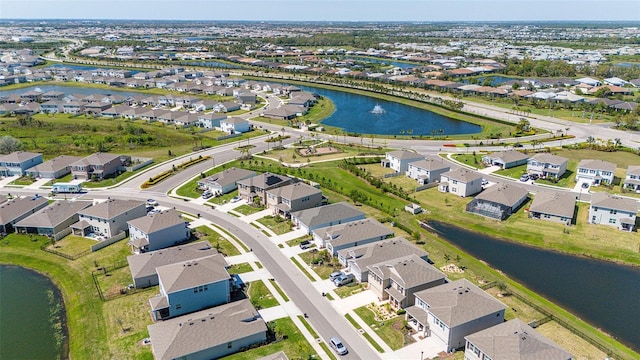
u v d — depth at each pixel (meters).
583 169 123.25
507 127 185.50
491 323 62.91
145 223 88.81
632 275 82.94
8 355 62.41
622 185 120.94
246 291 75.06
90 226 95.75
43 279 81.00
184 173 130.25
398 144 162.75
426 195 117.19
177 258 79.19
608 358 60.03
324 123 198.25
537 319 68.00
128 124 187.00
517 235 96.62
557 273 83.56
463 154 150.00
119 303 71.69
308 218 95.50
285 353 60.72
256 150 154.25
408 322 67.12
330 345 62.28
